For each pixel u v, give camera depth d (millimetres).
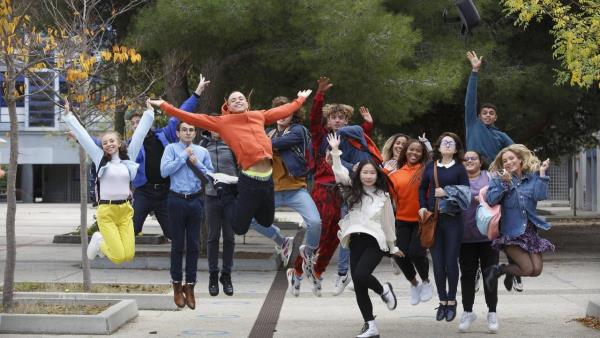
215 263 12047
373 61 18844
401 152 12609
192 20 18156
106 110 20031
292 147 11734
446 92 19766
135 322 12500
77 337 11164
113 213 11391
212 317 13086
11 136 12156
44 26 19750
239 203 10688
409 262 12586
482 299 14859
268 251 22391
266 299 15258
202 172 11531
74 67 15719
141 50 20078
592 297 15242
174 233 11758
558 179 64500
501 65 22594
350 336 11445
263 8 18344
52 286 14922
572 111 27250
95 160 11469
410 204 12289
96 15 21312
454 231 11523
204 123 10680
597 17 14062
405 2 21953
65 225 37000
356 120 21234
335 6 18656
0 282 16109
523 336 11297
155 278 18094
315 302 14914
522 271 11219
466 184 11539
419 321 12672
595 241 27969
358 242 10938
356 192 10836
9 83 12258
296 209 11750
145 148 13938
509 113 23641
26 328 11352
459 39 22312
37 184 72438
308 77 20141
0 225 37812
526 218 11281
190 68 22609
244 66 21203
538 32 23250
